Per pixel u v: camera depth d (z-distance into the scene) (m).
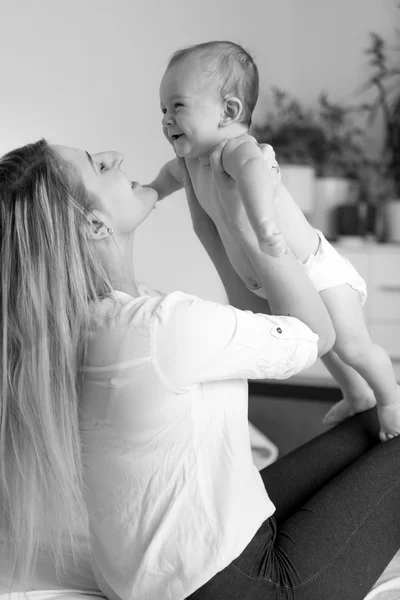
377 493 1.36
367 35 4.53
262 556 1.19
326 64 4.61
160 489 1.15
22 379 1.15
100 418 1.16
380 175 4.54
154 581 1.16
